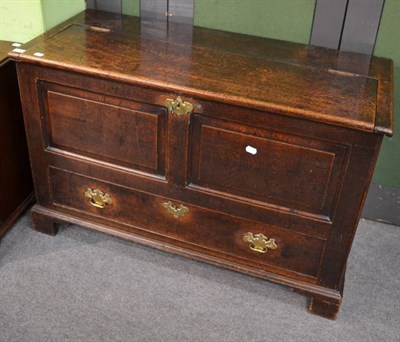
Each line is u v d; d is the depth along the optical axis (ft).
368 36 5.98
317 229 5.38
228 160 5.31
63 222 6.52
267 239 5.66
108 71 5.18
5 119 6.23
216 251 5.99
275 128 4.94
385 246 6.88
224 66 5.48
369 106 4.89
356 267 6.55
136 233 6.28
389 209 7.15
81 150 5.89
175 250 6.14
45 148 6.03
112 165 5.86
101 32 6.05
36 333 5.54
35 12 6.37
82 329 5.61
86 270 6.28
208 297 6.05
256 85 5.13
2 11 6.42
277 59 5.73
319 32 6.11
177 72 5.27
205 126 5.19
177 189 5.71
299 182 5.18
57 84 5.51
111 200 6.13
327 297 5.71
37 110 5.75
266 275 5.89
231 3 6.20
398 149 6.66
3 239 6.61
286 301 6.06
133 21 6.41
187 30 6.30
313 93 5.06
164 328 5.67
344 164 4.93
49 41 5.73
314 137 4.86
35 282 6.09
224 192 5.55
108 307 5.86
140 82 5.08
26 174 6.89
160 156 5.57
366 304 6.08
